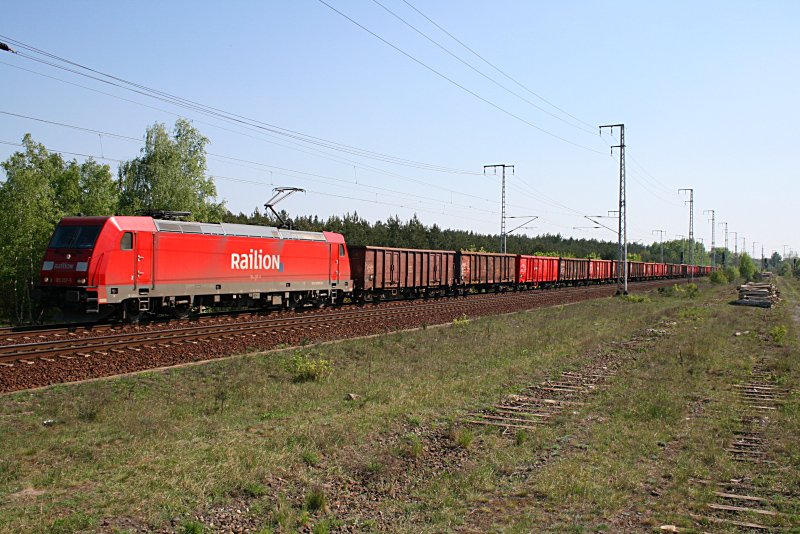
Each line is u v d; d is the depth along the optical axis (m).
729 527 7.38
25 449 9.49
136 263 21.16
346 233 88.19
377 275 35.56
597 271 72.44
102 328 20.09
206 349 17.81
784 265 184.88
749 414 13.10
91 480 8.45
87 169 38.88
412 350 20.45
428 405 13.33
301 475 8.96
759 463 9.97
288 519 7.39
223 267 24.62
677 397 14.43
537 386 15.69
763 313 38.69
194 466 8.95
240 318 24.94
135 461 9.20
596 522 7.51
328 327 23.38
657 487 8.80
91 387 13.32
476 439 11.07
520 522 7.49
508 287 54.91
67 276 20.08
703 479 9.12
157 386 13.95
